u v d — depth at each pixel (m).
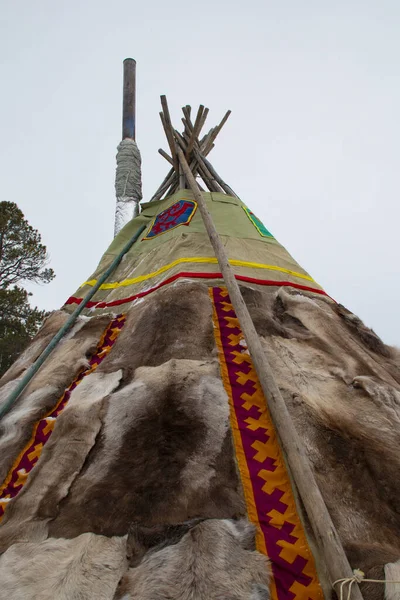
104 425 2.89
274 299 4.41
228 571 1.90
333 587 1.80
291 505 2.31
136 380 3.21
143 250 5.96
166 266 4.97
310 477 2.18
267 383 2.76
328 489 2.34
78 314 4.86
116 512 2.30
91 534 2.21
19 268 18.31
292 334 3.75
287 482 2.43
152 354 3.54
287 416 2.51
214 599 1.80
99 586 1.98
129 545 2.08
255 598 1.83
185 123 7.84
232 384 3.06
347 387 3.12
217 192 6.87
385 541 2.13
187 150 7.61
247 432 2.71
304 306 4.18
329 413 2.82
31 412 3.43
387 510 2.26
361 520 2.21
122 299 4.99
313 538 2.11
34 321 18.09
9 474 3.02
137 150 8.93
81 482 2.58
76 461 2.73
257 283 4.64
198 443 2.61
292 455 2.30
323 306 4.41
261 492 2.37
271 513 2.26
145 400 2.95
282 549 2.07
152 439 2.67
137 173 8.65
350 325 4.24
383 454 2.54
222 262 4.19
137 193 8.41
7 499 2.78
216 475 2.44
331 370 3.28
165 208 6.64
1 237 17.61
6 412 3.59
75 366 3.90
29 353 4.60
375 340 4.14
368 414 2.86
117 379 3.30
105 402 3.03
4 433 3.38
